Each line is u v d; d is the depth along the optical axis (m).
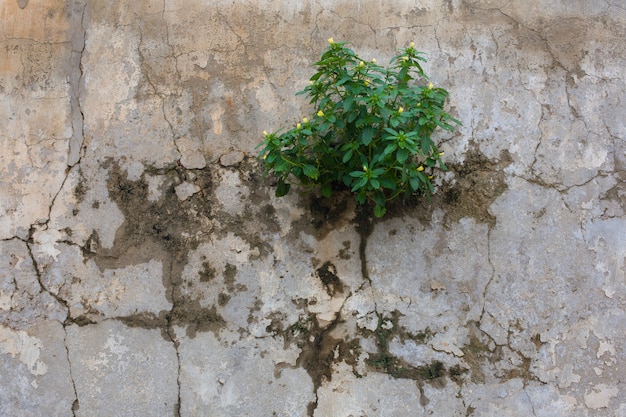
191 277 2.48
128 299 2.47
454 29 2.59
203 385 2.43
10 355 2.45
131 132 2.55
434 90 2.35
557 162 2.52
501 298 2.46
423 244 2.48
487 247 2.48
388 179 2.24
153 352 2.45
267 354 2.45
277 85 2.56
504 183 2.51
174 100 2.57
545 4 2.62
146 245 2.50
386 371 2.43
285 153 2.28
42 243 2.50
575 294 2.46
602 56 2.58
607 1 2.62
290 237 2.50
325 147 2.28
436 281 2.47
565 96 2.56
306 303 2.47
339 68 2.24
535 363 2.43
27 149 2.55
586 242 2.48
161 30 2.61
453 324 2.45
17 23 2.62
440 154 2.36
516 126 2.54
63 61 2.60
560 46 2.59
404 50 2.36
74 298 2.48
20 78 2.59
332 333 2.46
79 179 2.54
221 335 2.46
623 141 2.53
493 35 2.59
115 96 2.58
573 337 2.44
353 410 2.41
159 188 2.53
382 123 2.23
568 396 2.41
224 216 2.51
